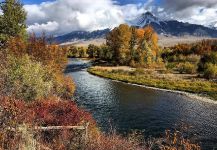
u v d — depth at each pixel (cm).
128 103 3959
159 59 9369
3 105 1134
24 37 4244
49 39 3466
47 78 2806
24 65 2317
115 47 10175
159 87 5641
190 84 5809
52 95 2405
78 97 4203
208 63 7656
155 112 3434
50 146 1108
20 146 931
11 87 1830
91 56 15362
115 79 6750
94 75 7525
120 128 2688
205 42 10881
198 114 3394
